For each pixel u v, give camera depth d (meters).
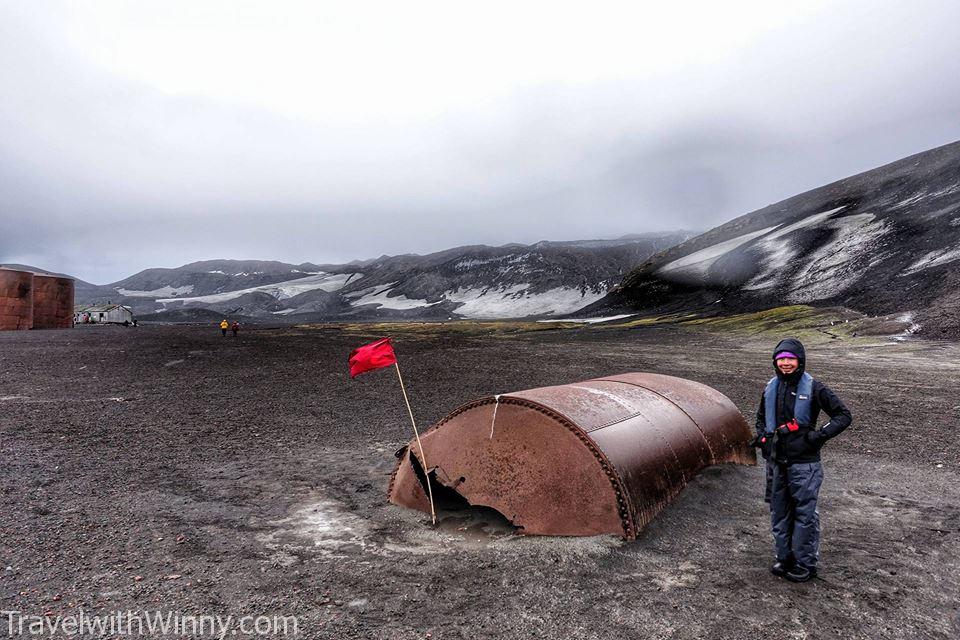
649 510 5.39
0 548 4.85
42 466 7.73
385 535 5.37
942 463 8.12
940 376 17.70
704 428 7.04
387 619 3.73
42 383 17.03
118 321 74.50
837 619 3.74
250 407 13.33
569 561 4.64
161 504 6.24
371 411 12.80
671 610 3.85
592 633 3.55
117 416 11.92
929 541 5.16
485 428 5.89
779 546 4.35
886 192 73.50
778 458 4.33
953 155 72.56
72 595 4.02
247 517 5.87
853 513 5.98
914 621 3.72
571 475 5.34
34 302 57.38
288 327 70.94
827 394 4.19
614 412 6.14
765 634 3.55
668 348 30.39
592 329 53.44
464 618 3.75
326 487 7.04
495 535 5.33
